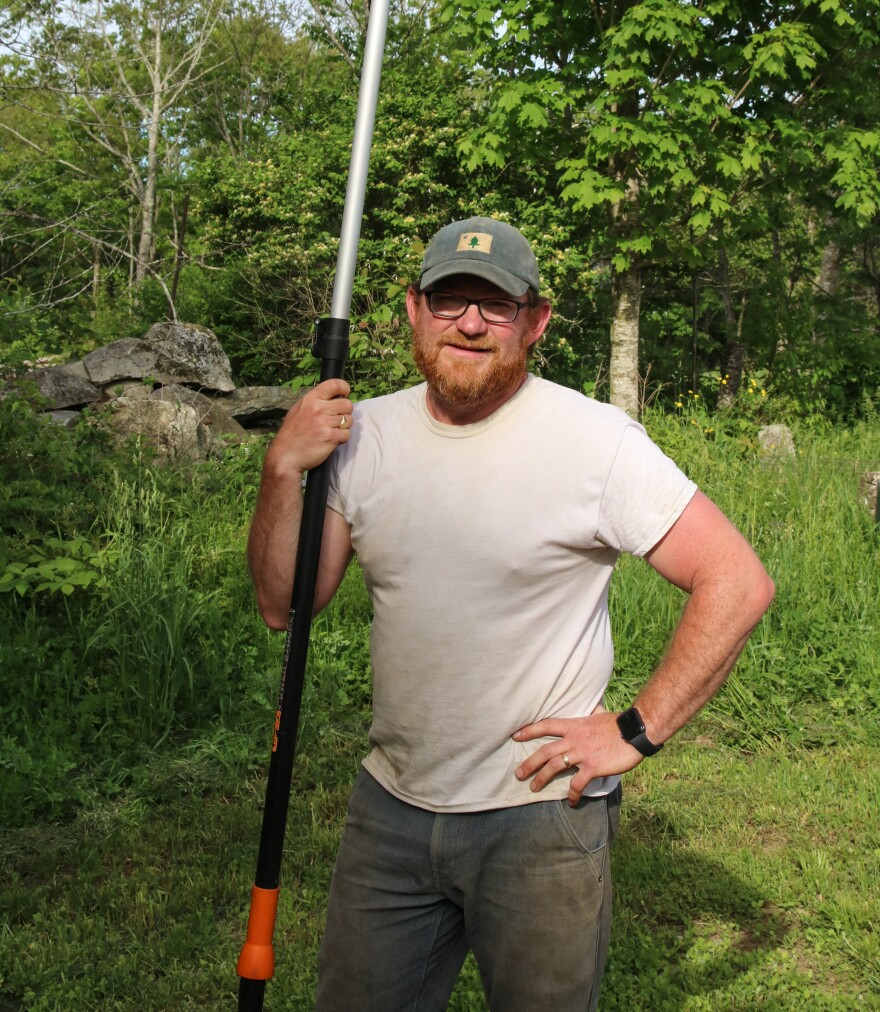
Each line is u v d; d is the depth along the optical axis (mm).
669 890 3625
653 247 10906
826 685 5406
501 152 10547
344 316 1998
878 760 4734
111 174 26703
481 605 1883
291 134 17484
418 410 1996
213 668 5156
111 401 8039
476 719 1905
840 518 7367
